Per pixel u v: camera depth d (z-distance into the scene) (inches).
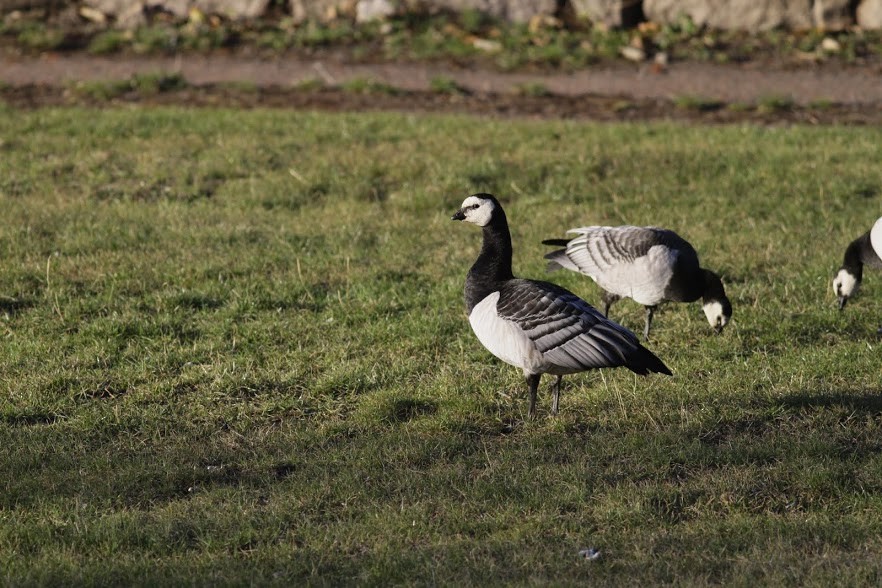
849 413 446.9
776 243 670.5
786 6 1252.5
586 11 1275.8
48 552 347.6
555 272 630.5
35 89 1072.2
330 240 681.6
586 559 337.7
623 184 791.1
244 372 499.8
